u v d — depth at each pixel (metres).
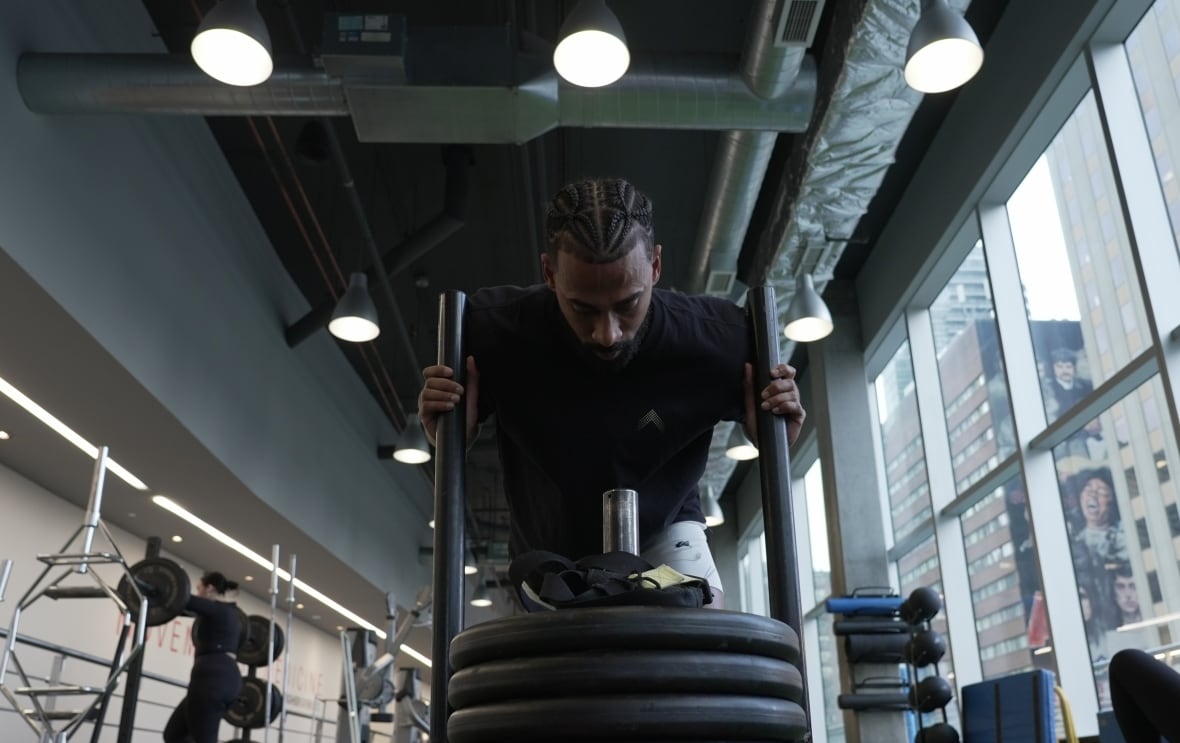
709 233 7.05
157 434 6.80
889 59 5.12
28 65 4.96
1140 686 1.30
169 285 6.54
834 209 6.56
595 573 1.00
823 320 6.27
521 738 0.88
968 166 6.82
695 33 6.47
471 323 1.38
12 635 3.86
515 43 4.97
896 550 8.73
